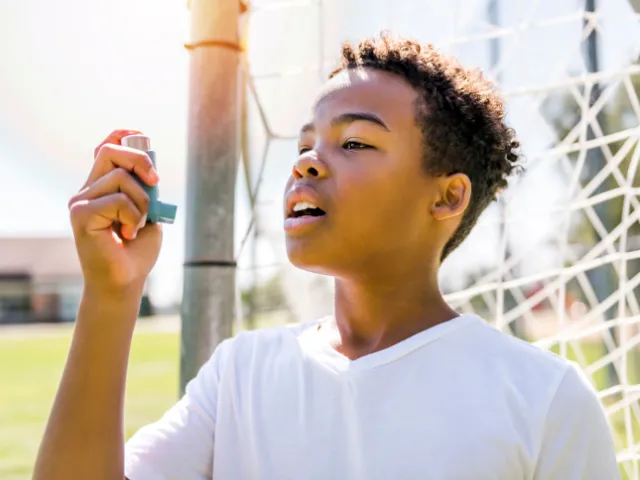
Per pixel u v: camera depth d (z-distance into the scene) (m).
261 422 0.99
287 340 1.06
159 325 21.23
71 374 0.89
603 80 1.82
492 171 1.09
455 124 1.01
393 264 0.97
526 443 0.89
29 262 28.77
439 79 1.02
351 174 0.94
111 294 0.89
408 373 0.94
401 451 0.89
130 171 0.92
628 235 2.56
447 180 1.00
